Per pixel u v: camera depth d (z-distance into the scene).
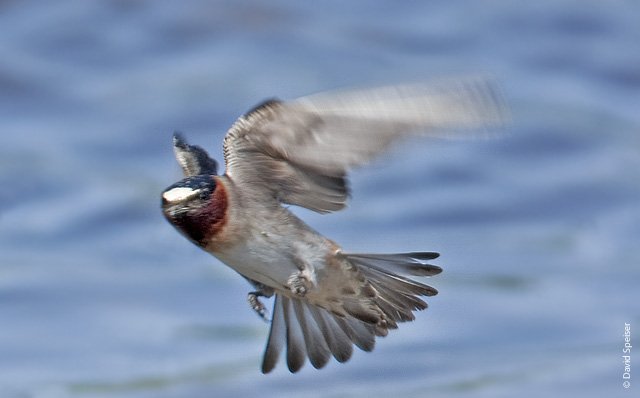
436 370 13.70
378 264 7.88
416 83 6.27
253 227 7.55
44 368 14.39
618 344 14.36
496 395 13.23
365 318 8.09
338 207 7.53
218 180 7.50
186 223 7.50
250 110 7.01
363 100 6.46
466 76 5.88
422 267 7.84
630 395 13.12
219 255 7.68
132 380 14.09
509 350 14.42
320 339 8.30
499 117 5.73
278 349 8.34
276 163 7.32
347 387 13.55
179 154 8.35
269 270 7.70
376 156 6.50
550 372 13.70
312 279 7.65
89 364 14.18
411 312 8.03
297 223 7.68
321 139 6.78
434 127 5.98
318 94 6.65
